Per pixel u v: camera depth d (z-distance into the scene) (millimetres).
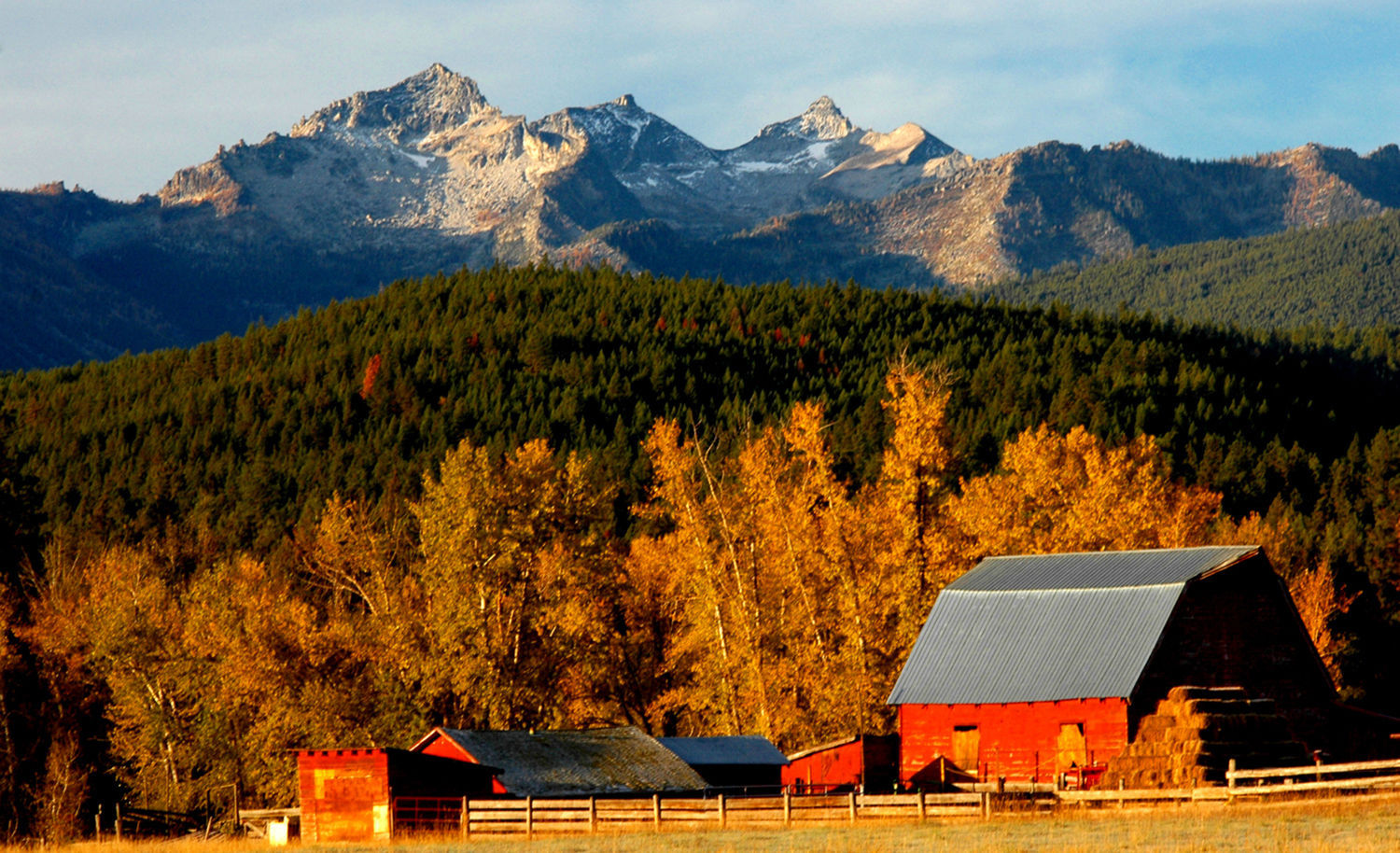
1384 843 60938
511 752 101938
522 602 141500
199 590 145875
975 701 101750
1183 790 79750
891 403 134625
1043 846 66250
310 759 98062
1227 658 103000
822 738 131625
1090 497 133500
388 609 139500
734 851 70938
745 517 134250
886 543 132750
